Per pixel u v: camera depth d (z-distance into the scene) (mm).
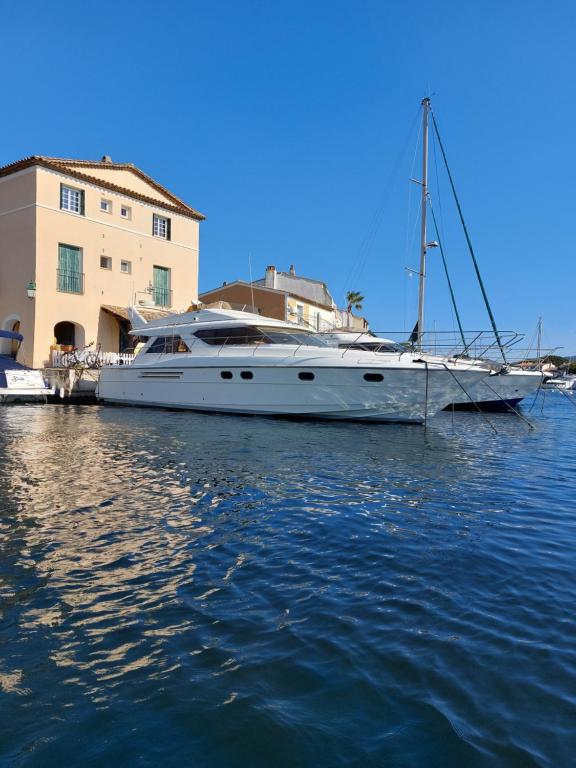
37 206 22719
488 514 6051
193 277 29734
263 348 15734
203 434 12141
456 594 3896
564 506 6445
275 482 7469
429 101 22766
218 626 3398
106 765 2230
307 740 2375
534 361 23688
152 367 18078
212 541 5008
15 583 4027
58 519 5586
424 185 22766
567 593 3936
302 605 3699
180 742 2363
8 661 2986
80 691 2723
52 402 21438
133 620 3471
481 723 2492
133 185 27172
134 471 8016
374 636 3273
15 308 23562
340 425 14211
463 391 14695
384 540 5094
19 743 2350
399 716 2537
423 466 8938
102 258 25516
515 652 3102
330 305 39938
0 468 8102
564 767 2229
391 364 14102
